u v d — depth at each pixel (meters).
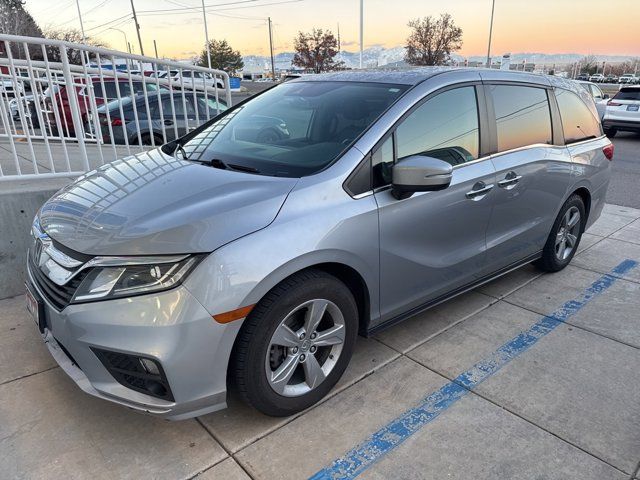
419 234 2.97
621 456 2.45
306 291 2.45
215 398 2.31
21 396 2.78
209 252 2.18
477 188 3.28
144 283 2.14
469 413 2.73
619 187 8.57
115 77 4.46
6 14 43.41
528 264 4.61
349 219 2.58
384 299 2.93
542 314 3.84
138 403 2.22
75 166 5.38
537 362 3.21
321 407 2.75
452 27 43.09
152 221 2.31
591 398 2.87
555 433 2.60
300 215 2.44
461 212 3.20
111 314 2.13
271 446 2.46
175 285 2.13
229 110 3.77
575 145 4.32
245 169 2.80
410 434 2.57
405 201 2.84
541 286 4.35
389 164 2.83
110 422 2.60
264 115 3.39
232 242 2.23
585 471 2.36
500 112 3.56
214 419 2.64
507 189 3.52
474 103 3.38
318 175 2.61
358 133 2.81
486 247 3.53
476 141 3.36
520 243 3.89
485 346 3.38
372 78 3.35
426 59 43.44
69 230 2.44
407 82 3.15
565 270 4.72
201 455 2.40
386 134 2.83
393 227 2.80
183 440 2.49
